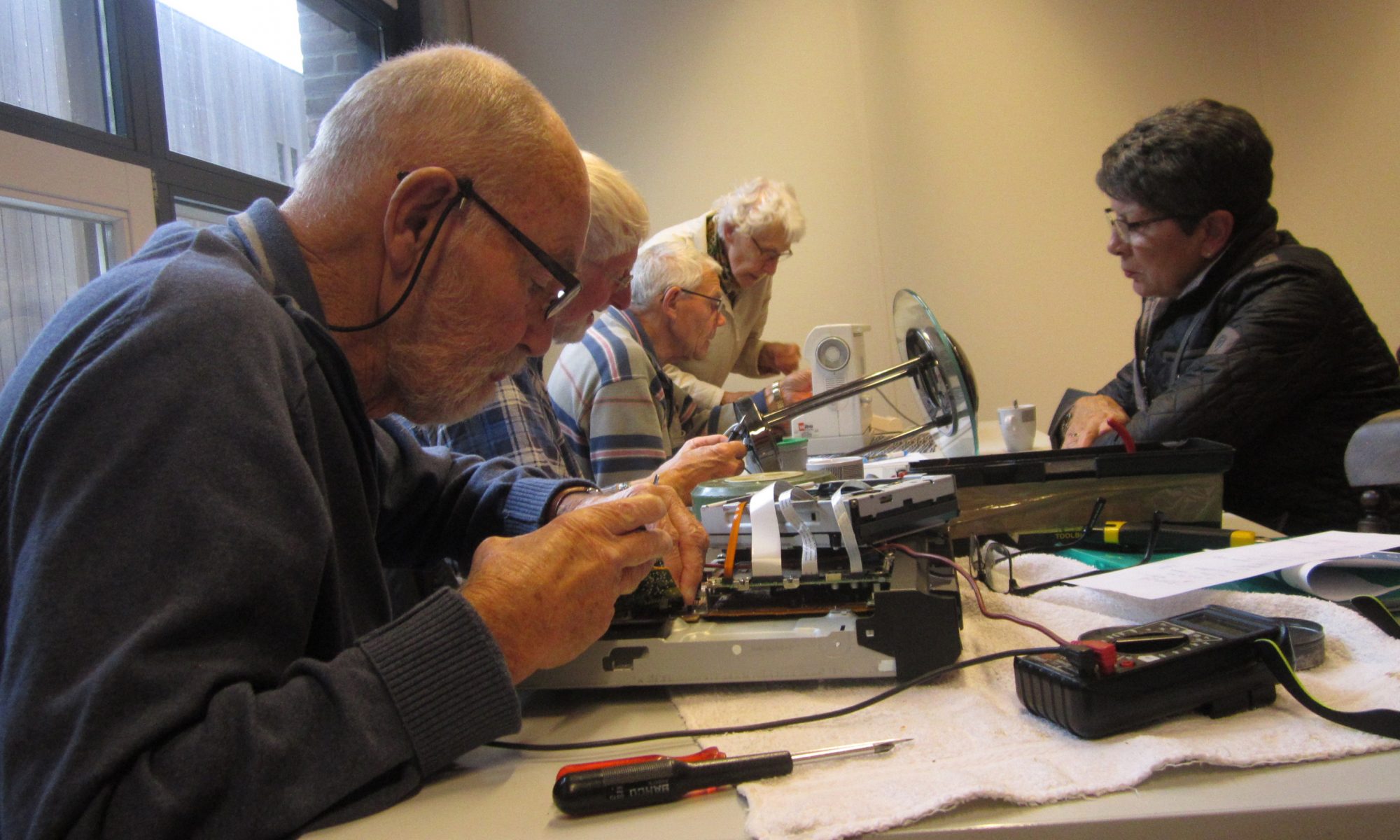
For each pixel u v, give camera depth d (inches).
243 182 100.2
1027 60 139.3
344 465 28.2
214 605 20.1
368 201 29.1
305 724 20.1
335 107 30.5
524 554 24.9
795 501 31.4
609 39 144.8
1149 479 45.1
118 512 20.0
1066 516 45.7
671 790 20.6
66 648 19.0
